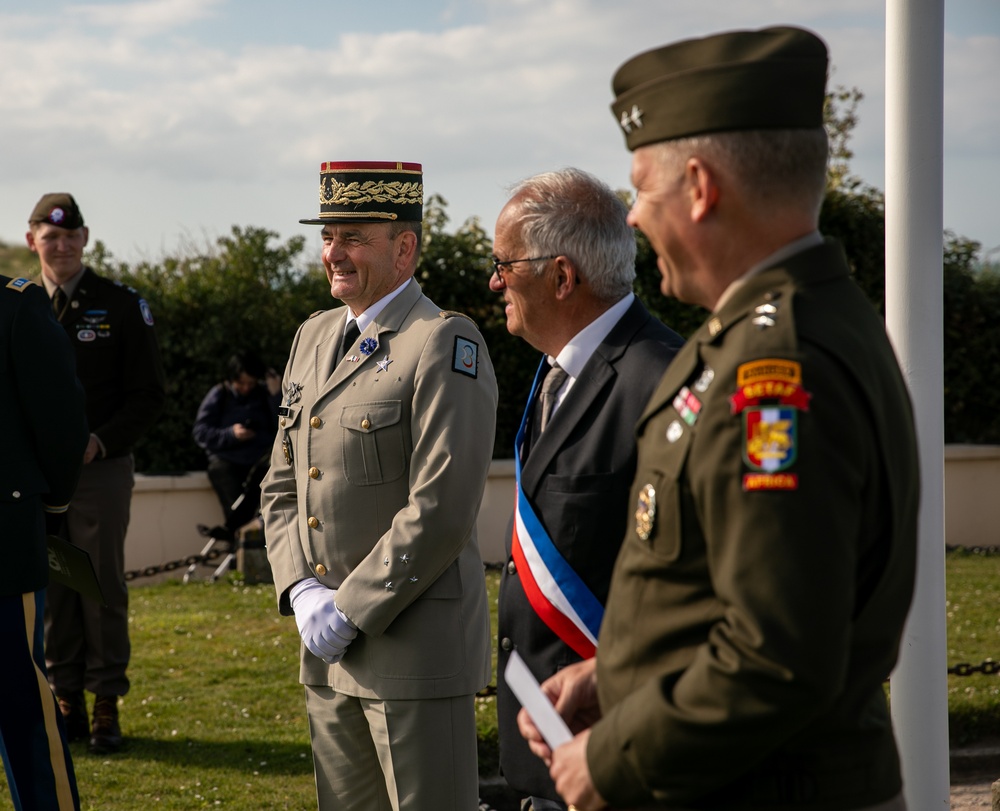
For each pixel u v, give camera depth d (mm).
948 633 6555
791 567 1403
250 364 8727
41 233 4934
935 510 2928
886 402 1542
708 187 1614
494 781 4426
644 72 1691
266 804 4215
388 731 2891
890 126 2971
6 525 3422
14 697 3406
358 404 2963
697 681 1458
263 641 6574
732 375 1507
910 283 2939
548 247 2459
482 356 2969
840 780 1545
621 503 2344
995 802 3648
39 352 3529
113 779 4441
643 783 1516
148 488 8750
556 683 1947
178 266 10008
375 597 2809
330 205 3025
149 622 7055
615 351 2432
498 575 8438
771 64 1588
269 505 3188
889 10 2965
